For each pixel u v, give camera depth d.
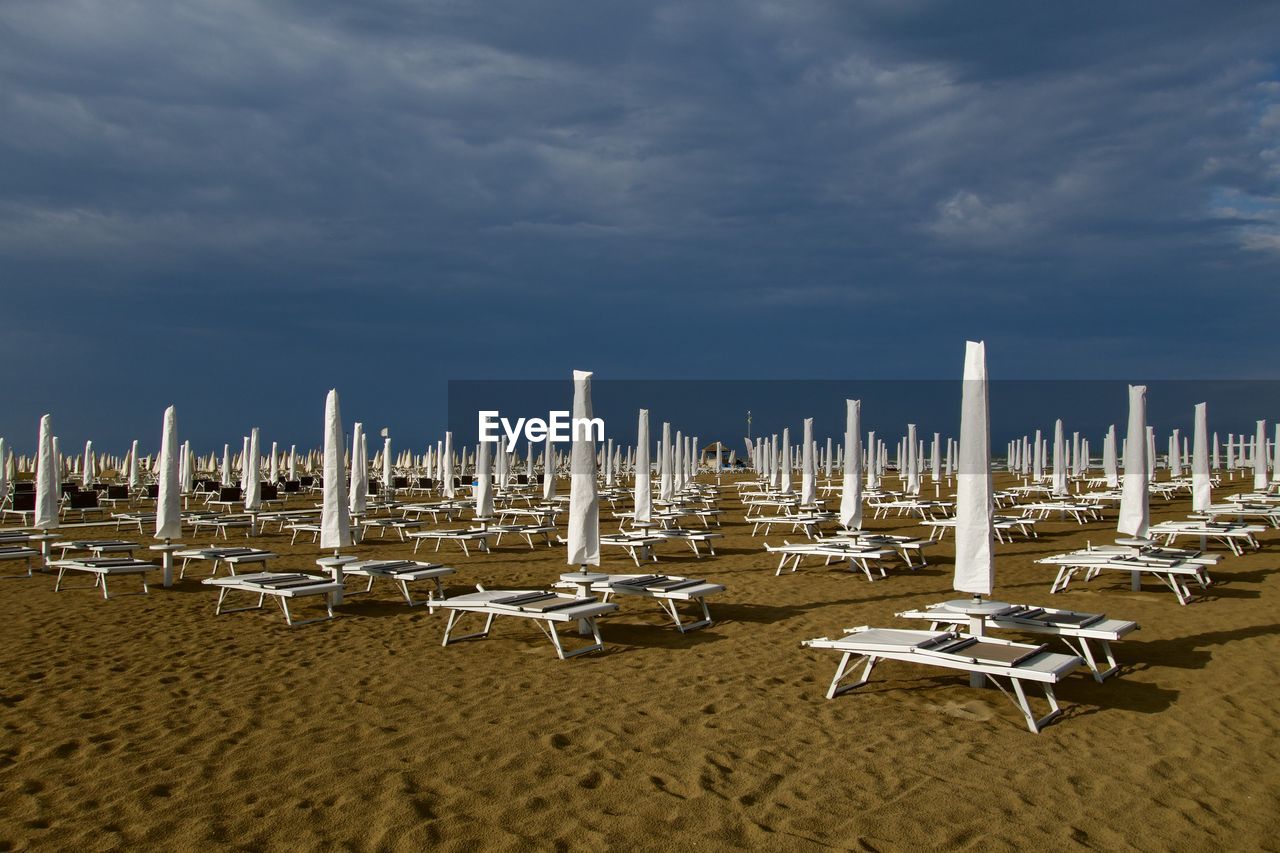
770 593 9.77
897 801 3.90
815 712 5.25
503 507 21.91
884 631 5.93
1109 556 9.45
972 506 6.01
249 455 16.72
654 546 14.81
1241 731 4.86
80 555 12.89
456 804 3.83
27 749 4.54
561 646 7.01
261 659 6.66
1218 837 3.55
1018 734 4.82
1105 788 4.06
